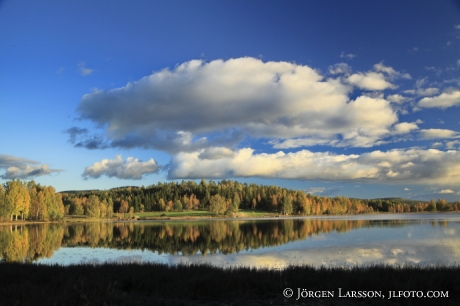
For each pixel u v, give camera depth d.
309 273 17.45
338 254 31.92
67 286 14.02
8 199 109.56
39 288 14.27
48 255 35.34
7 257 33.19
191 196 196.00
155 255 34.62
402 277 16.11
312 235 54.78
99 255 35.22
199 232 68.88
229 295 14.14
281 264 26.92
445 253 31.45
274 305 12.84
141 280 15.61
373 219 115.00
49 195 125.69
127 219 143.12
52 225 100.94
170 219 141.62
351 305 12.98
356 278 15.66
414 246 36.69
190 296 13.83
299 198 185.88
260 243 45.31
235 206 167.62
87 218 143.25
